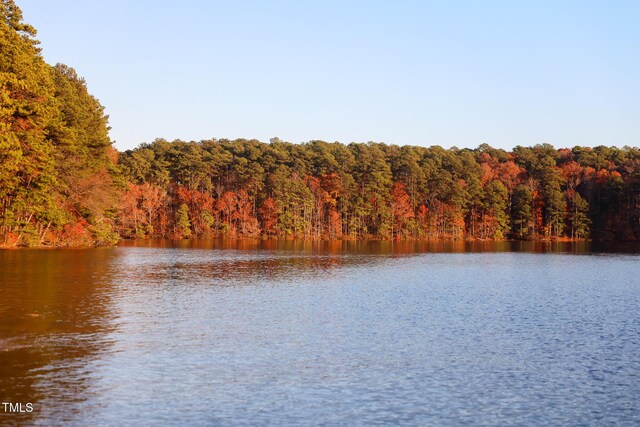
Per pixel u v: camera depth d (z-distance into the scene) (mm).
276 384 17328
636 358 21062
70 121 72750
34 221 72500
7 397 15609
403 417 14898
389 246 109625
